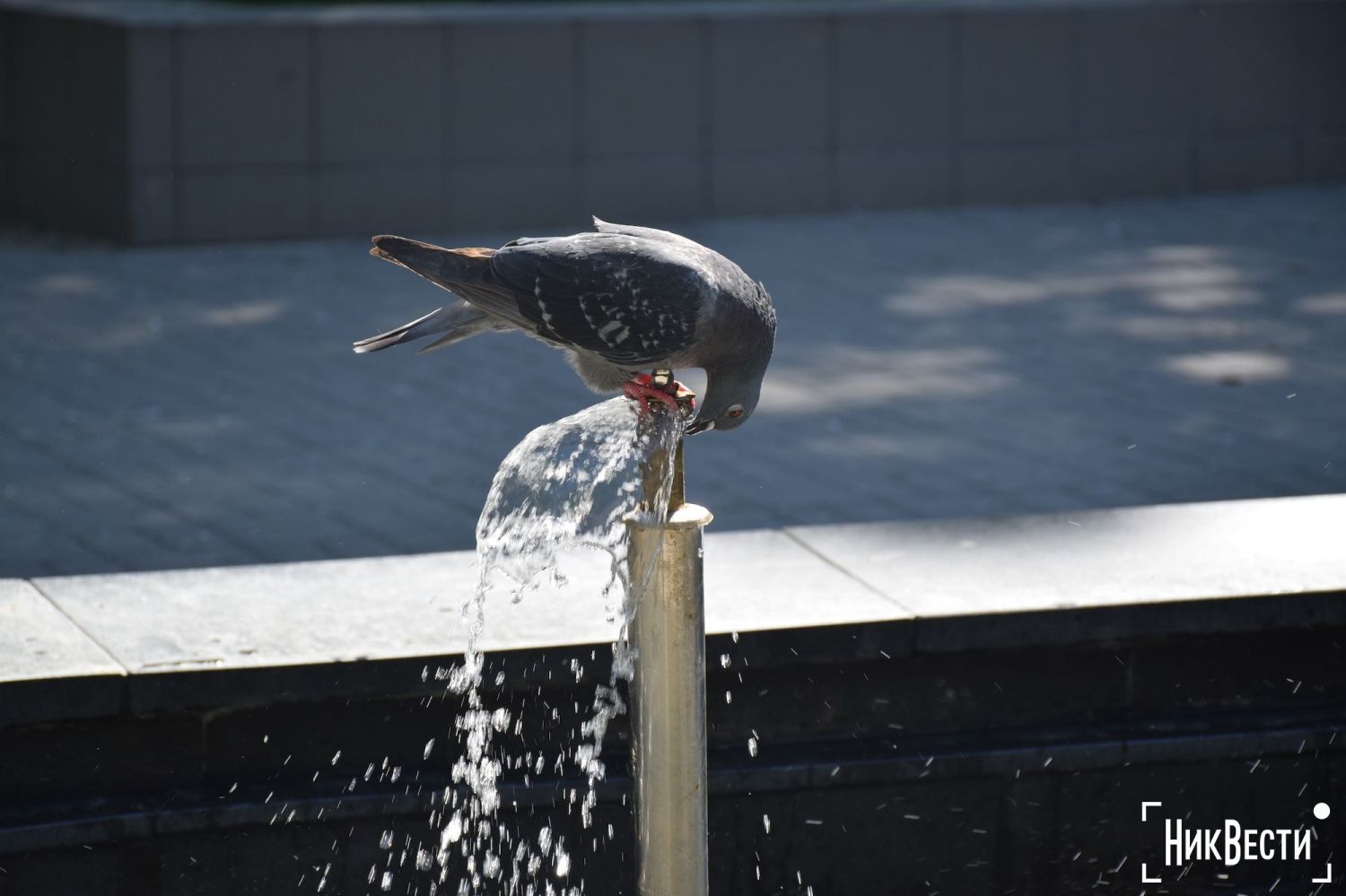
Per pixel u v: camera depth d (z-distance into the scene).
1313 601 5.14
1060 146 15.88
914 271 13.40
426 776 4.81
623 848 4.96
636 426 4.29
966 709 5.12
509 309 4.44
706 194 15.27
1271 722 5.25
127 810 4.55
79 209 14.81
